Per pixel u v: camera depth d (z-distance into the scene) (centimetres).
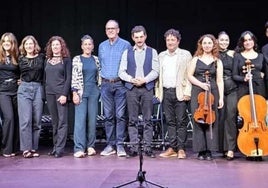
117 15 884
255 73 581
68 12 891
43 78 620
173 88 600
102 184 468
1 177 502
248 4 876
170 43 597
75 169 538
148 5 884
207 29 881
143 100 600
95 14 888
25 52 617
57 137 620
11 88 619
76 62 614
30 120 614
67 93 607
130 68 602
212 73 579
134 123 604
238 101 579
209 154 593
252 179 482
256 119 564
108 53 615
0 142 668
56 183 473
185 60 599
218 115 587
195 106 580
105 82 616
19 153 645
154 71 602
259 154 564
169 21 886
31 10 891
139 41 600
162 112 681
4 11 891
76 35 888
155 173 514
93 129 626
